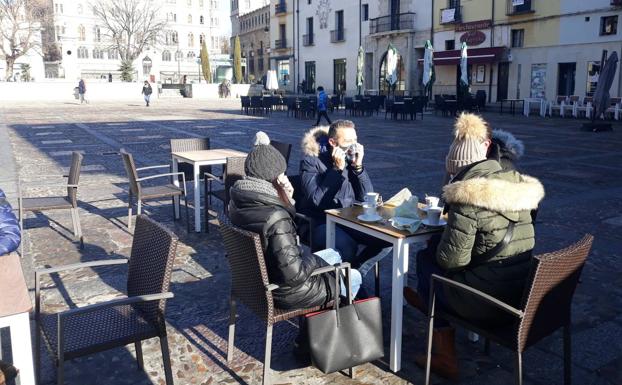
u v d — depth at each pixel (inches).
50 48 3184.1
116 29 2721.5
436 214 136.6
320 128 190.2
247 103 1125.7
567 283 111.3
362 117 1037.2
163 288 111.3
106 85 1815.9
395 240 129.1
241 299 131.1
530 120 935.0
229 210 131.6
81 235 229.9
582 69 1056.8
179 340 150.1
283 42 2046.0
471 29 1263.5
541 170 429.1
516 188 111.2
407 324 159.5
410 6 1428.4
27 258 216.8
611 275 198.5
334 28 1724.9
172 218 279.1
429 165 452.8
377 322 123.5
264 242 121.0
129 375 133.2
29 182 377.1
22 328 91.2
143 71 3260.3
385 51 1509.6
